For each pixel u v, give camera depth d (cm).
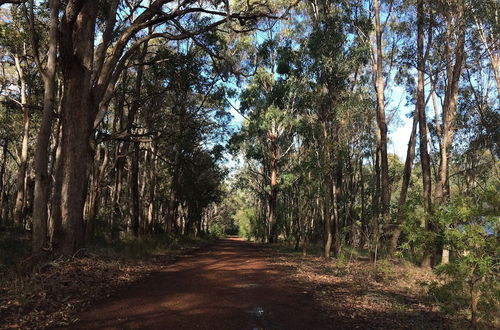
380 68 1914
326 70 1700
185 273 1197
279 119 2706
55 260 994
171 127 2256
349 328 640
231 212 8862
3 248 1209
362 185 2609
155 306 718
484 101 2034
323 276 1237
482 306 660
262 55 2188
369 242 1500
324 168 1741
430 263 1536
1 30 1669
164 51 1769
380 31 1928
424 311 783
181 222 4234
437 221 711
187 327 593
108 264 1102
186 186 3512
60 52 1100
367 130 2156
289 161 3622
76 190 1136
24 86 2177
